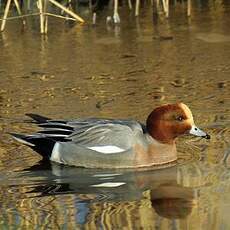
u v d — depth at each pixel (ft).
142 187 38.73
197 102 51.75
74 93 54.34
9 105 52.06
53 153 43.06
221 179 39.19
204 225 33.17
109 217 34.58
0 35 69.87
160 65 60.44
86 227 33.42
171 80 56.75
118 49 65.05
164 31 69.87
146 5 79.15
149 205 36.01
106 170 41.93
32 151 44.24
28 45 66.64
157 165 42.19
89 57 62.90
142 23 72.74
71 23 73.00
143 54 63.41
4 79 58.08
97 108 51.03
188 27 70.79
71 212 35.37
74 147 42.65
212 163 41.73
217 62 60.54
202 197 36.81
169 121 42.19
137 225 33.45
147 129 42.75
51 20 74.18
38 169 41.68
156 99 52.65
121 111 50.29
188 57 62.18
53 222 34.14
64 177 40.57
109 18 72.95
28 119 49.11
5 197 37.63
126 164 42.14
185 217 34.19
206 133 43.04
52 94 54.19
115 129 42.70
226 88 54.49
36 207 36.19
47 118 47.06
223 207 35.29
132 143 42.22
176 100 52.24
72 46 66.08
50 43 67.00
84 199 37.14
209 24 71.36
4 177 40.40
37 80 57.52
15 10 75.00
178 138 46.14
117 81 56.85
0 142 45.47
